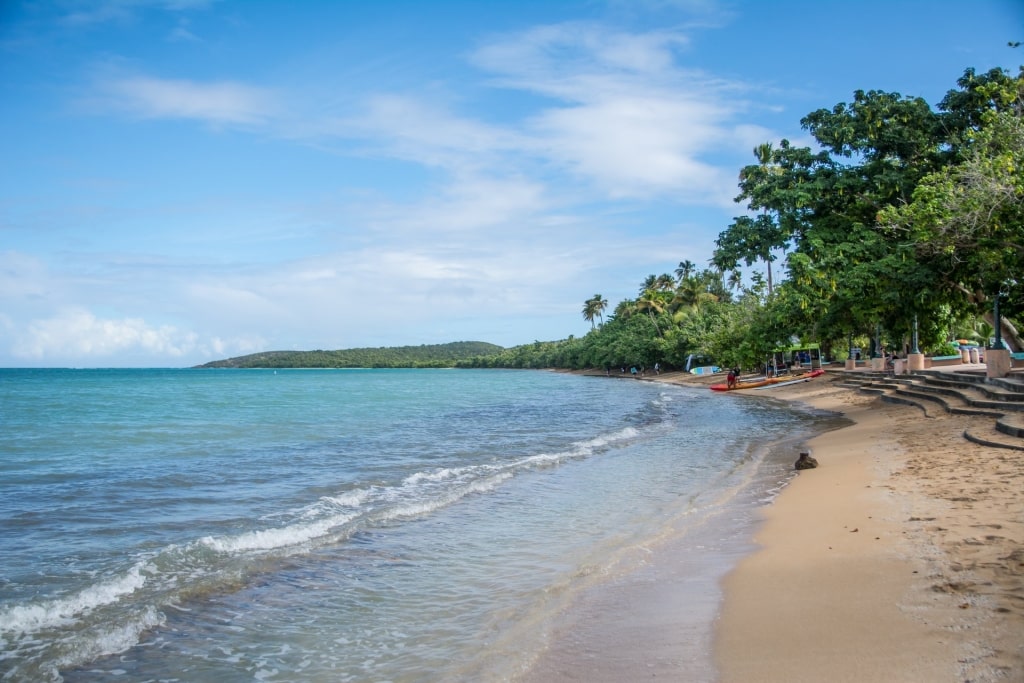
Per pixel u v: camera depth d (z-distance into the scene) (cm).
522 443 2308
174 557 916
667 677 521
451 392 7025
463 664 588
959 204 1948
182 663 608
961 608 573
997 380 1927
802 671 501
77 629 683
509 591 776
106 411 4216
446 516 1160
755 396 4619
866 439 1798
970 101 2358
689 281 10175
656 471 1583
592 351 13175
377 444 2331
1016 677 446
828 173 2522
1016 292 2338
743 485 1344
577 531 1039
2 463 1936
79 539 1056
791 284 2659
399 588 797
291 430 2897
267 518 1190
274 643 649
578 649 597
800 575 726
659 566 827
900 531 838
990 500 933
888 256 2270
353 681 568
